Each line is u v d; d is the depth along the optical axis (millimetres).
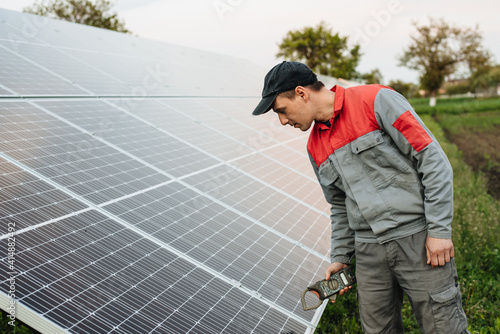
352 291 5055
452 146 17266
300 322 2852
